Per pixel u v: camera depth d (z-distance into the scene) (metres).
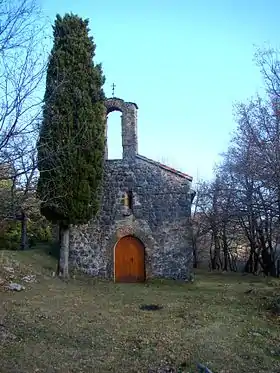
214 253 33.78
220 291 16.75
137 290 16.56
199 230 33.72
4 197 8.23
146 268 19.09
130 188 19.73
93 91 18.20
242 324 11.11
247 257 33.59
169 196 19.59
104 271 19.23
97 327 10.29
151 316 11.82
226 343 9.32
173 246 19.23
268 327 10.96
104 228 19.55
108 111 20.69
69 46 17.95
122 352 8.55
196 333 10.02
